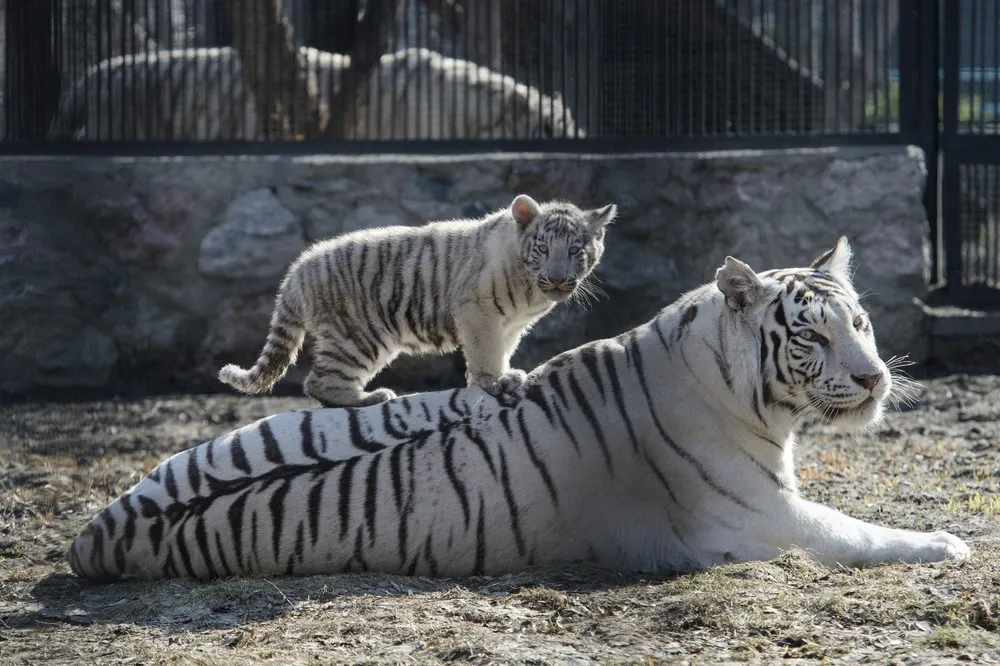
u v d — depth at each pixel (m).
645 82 15.59
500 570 7.01
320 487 6.98
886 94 15.67
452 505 6.93
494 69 18.75
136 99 16.38
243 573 7.05
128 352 15.07
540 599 6.39
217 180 15.09
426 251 8.45
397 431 7.12
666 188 15.24
